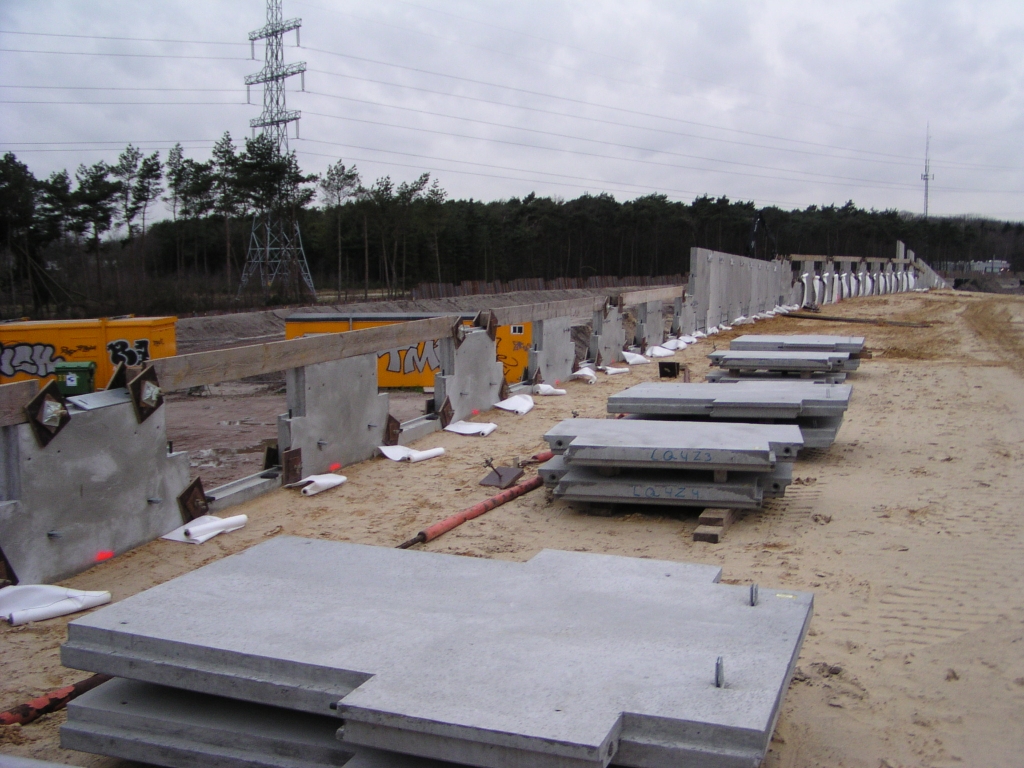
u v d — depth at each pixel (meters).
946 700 4.35
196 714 3.62
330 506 8.11
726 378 14.04
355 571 4.40
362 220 62.59
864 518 7.54
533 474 9.36
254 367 8.03
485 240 73.31
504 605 3.91
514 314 13.91
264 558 4.61
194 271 59.78
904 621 5.30
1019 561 6.35
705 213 89.88
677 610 3.83
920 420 12.30
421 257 70.56
